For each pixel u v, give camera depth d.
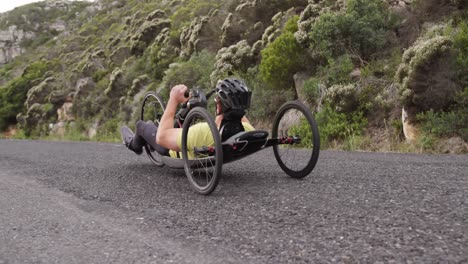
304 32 10.39
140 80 21.09
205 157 4.02
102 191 4.35
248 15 16.20
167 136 4.41
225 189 4.02
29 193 4.44
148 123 5.22
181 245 2.43
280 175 4.64
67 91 29.39
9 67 63.62
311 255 2.16
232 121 4.12
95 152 9.46
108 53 33.19
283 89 11.05
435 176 4.15
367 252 2.15
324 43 9.84
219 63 13.94
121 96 23.00
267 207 3.21
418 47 7.56
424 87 7.07
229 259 2.17
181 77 15.97
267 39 13.37
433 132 6.85
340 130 8.34
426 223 2.57
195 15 25.17
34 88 33.03
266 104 11.29
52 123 28.44
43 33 90.12
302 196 3.51
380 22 9.90
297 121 9.40
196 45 18.45
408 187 3.65
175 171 5.49
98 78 28.31
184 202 3.60
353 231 2.51
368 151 7.36
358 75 9.30
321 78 9.75
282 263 2.08
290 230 2.61
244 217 2.98
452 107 7.12
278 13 14.34
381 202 3.16
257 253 2.24
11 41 87.62
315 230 2.58
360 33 9.64
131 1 56.22
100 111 23.42
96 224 3.00
